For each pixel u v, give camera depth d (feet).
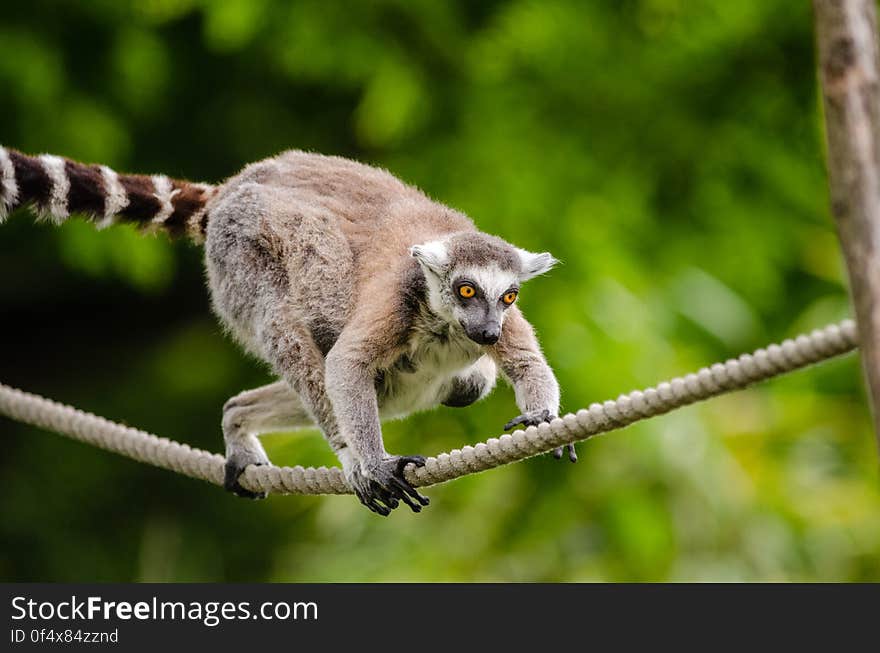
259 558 58.34
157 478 59.57
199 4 51.39
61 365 62.59
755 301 52.34
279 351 26.08
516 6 50.78
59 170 28.35
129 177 29.07
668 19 52.75
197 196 29.27
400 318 25.67
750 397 48.52
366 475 23.45
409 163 51.31
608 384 43.83
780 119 54.24
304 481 25.20
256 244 26.78
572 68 52.31
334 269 26.37
